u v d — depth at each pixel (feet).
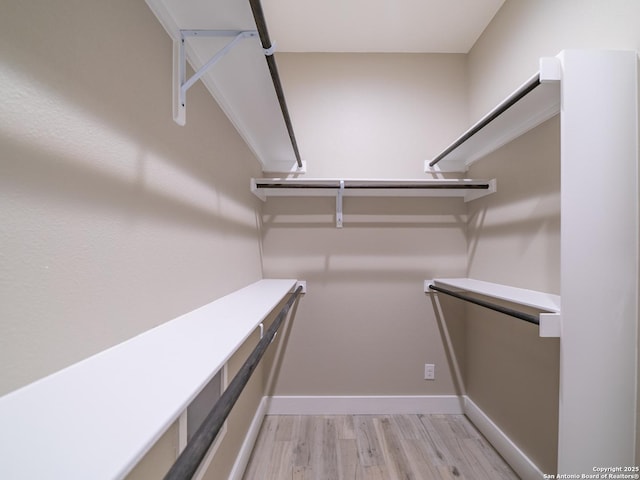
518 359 4.83
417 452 5.23
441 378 6.61
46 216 1.44
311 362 6.63
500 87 5.38
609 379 2.91
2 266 1.25
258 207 6.25
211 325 2.47
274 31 6.03
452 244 6.68
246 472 4.75
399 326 6.65
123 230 2.01
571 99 2.93
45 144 1.44
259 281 6.03
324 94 6.68
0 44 1.23
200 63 3.16
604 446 2.90
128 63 2.07
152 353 1.83
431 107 6.68
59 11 1.51
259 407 6.11
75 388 1.39
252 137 5.23
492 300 5.56
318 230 6.68
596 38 3.38
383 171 6.66
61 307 1.53
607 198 2.93
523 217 4.66
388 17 5.61
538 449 4.34
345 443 5.49
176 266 2.73
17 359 1.31
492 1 5.23
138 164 2.18
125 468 0.95
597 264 2.93
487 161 5.74
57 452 0.99
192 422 3.10
